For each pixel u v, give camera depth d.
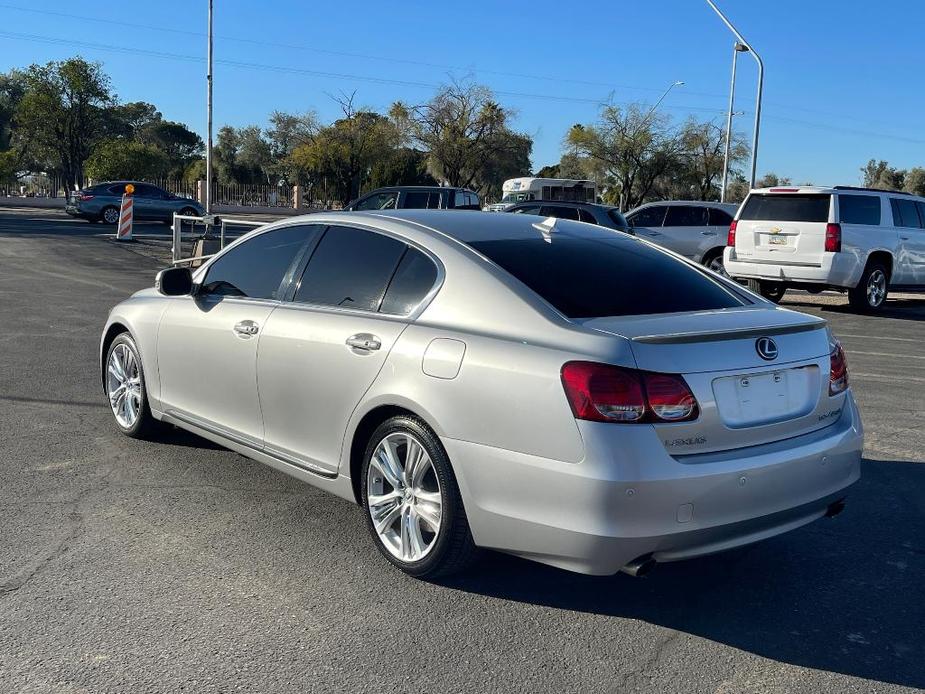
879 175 83.56
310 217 4.81
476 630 3.49
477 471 3.54
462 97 55.31
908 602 3.86
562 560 3.37
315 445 4.32
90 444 5.77
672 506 3.28
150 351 5.50
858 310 14.96
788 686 3.16
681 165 60.12
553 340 3.48
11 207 44.22
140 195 31.14
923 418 7.06
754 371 3.57
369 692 3.04
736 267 14.80
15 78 61.19
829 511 3.96
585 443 3.26
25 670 3.11
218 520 4.57
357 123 55.25
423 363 3.75
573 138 61.19
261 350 4.56
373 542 4.24
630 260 4.33
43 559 4.03
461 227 4.34
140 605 3.61
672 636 3.50
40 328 10.06
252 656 3.24
